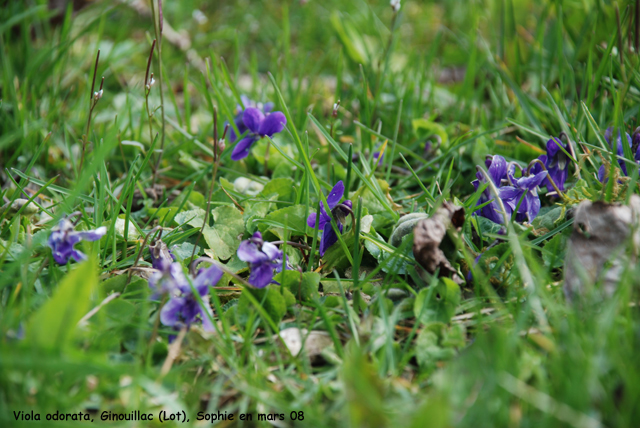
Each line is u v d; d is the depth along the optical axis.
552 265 0.69
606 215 0.67
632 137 0.72
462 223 0.69
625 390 0.64
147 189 0.76
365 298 0.69
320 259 0.71
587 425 0.63
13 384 0.64
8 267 0.68
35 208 0.73
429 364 0.66
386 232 0.73
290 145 0.79
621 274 0.66
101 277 0.69
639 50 0.78
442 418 0.62
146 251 0.71
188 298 0.67
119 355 0.66
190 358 0.67
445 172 0.77
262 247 0.68
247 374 0.66
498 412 0.63
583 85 0.78
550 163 0.72
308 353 0.67
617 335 0.65
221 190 0.74
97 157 0.67
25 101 0.80
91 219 0.72
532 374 0.65
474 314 0.68
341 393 0.65
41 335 0.64
